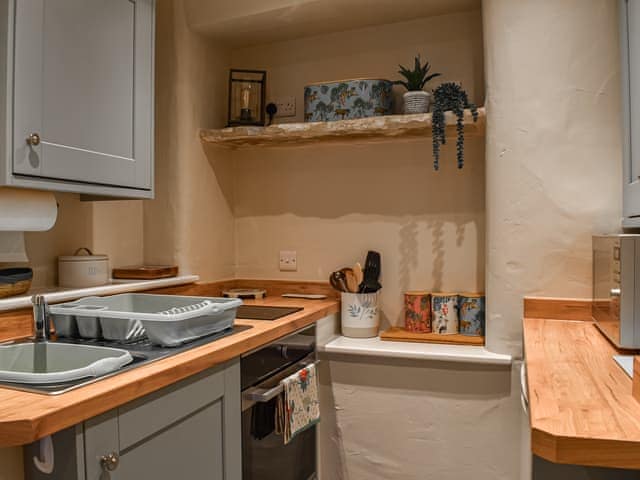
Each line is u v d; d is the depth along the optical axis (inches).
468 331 83.0
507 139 72.2
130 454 41.4
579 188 69.2
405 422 82.2
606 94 68.0
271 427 66.5
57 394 37.2
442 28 87.8
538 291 71.5
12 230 57.3
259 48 99.9
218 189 96.7
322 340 83.7
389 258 91.1
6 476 39.1
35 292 62.9
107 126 63.7
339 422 86.3
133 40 68.1
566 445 25.7
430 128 79.8
